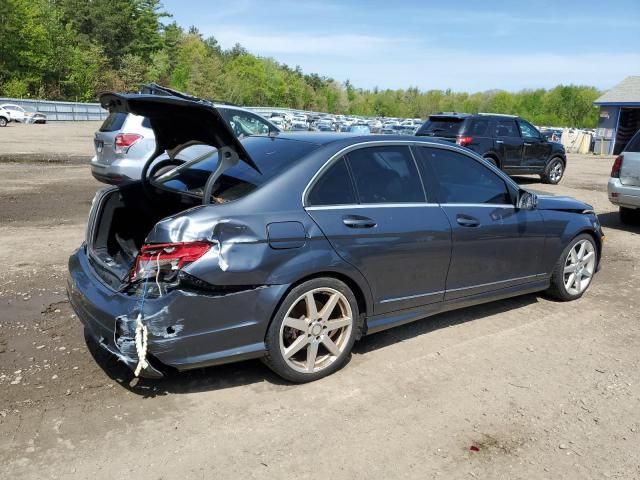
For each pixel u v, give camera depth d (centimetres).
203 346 324
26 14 5644
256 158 389
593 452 308
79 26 7169
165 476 275
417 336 455
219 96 8450
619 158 905
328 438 311
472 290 457
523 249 489
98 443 298
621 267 689
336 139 402
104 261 375
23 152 1853
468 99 11938
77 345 410
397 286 402
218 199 349
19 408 326
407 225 398
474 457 300
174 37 9025
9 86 5391
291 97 9806
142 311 309
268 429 317
